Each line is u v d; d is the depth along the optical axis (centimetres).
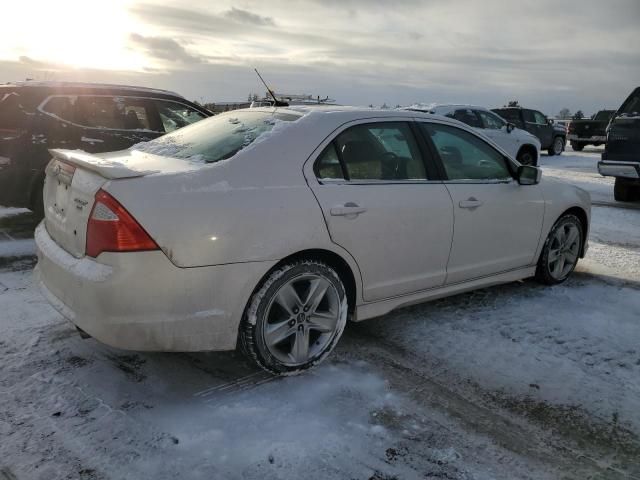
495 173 435
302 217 307
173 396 296
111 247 265
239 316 292
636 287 502
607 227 770
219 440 260
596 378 334
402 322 405
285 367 315
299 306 315
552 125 1989
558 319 419
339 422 279
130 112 672
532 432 279
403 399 302
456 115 1330
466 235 396
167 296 271
